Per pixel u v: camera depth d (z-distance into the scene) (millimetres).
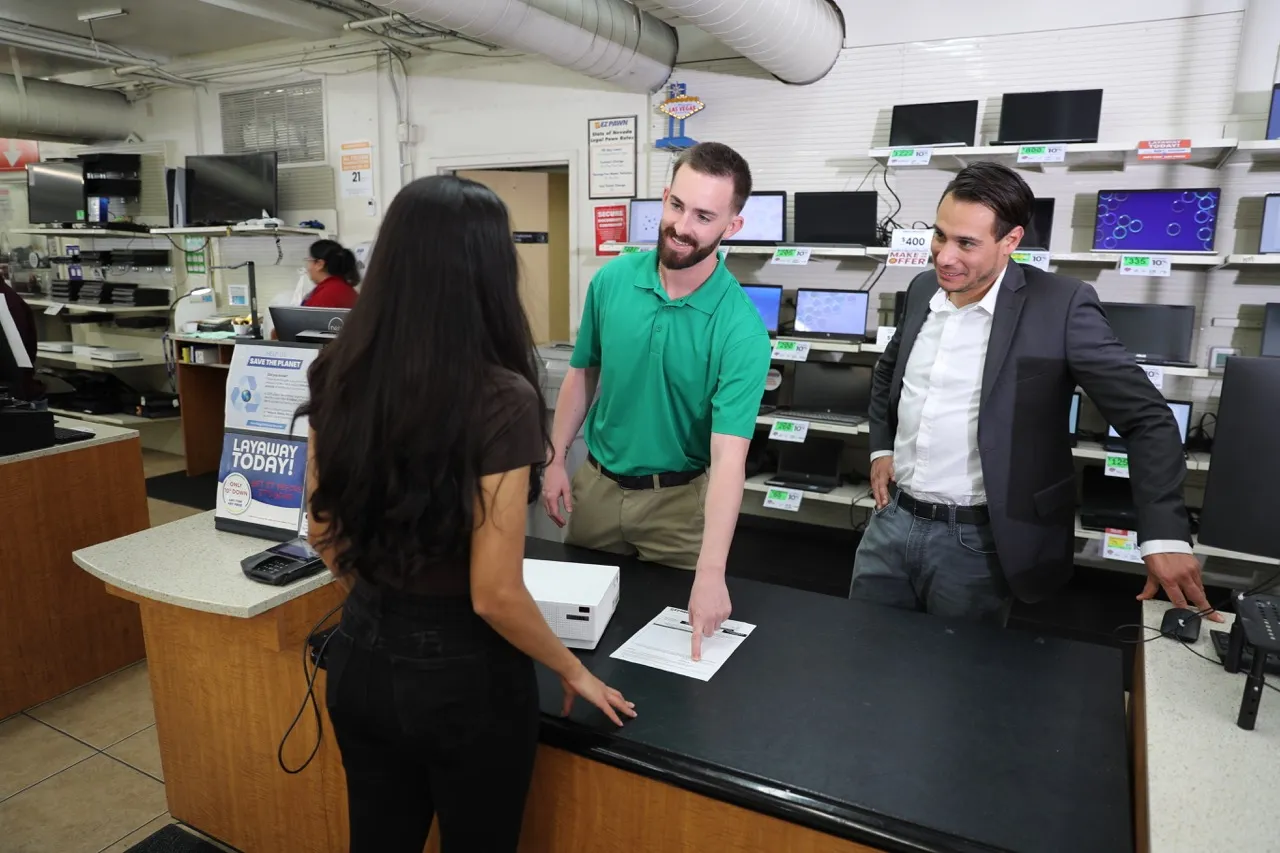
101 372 6219
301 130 5328
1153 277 3551
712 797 1111
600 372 1879
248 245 5621
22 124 5422
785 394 4250
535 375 1030
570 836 1267
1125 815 1022
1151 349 3338
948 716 1237
